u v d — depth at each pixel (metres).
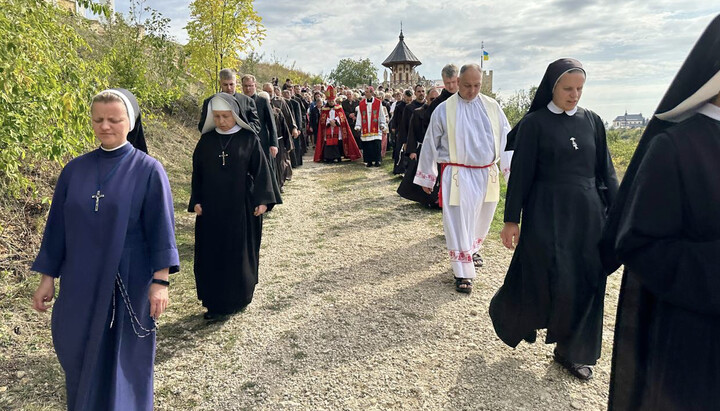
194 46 9.87
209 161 4.03
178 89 9.59
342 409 2.93
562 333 3.03
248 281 4.12
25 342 3.59
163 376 3.31
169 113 12.40
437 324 3.97
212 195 4.00
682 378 1.62
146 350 2.37
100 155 2.36
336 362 3.45
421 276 5.07
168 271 2.36
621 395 1.87
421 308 4.29
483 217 4.88
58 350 2.27
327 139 13.50
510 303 3.25
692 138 1.64
